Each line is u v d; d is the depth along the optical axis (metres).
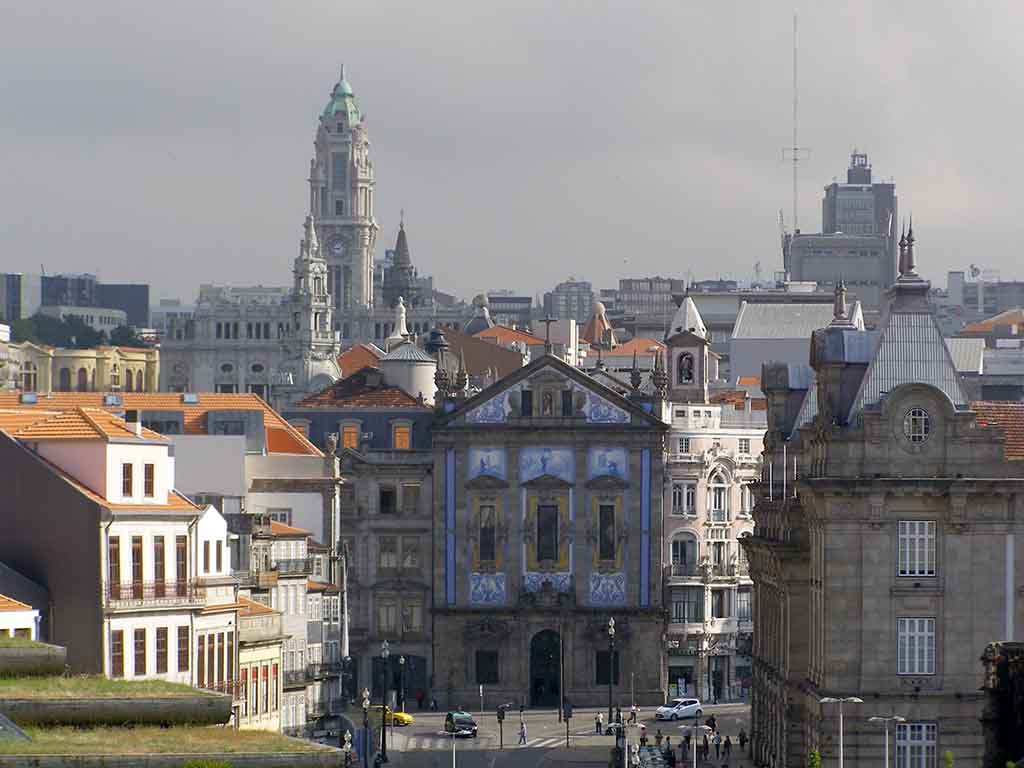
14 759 116.94
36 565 195.12
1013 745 167.38
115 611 196.12
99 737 123.94
